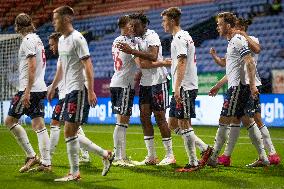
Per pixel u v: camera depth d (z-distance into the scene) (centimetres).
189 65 1831
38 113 1848
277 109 3797
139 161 2206
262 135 2017
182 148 2661
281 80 3953
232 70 1859
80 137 1678
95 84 4659
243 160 2172
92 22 6456
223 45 5109
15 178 1692
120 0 6519
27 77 1811
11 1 7075
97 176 1747
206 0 5828
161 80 2072
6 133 3784
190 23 5619
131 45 2019
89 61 1562
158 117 2077
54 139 1933
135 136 3366
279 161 2020
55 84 1964
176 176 1742
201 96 4125
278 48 4753
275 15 5194
